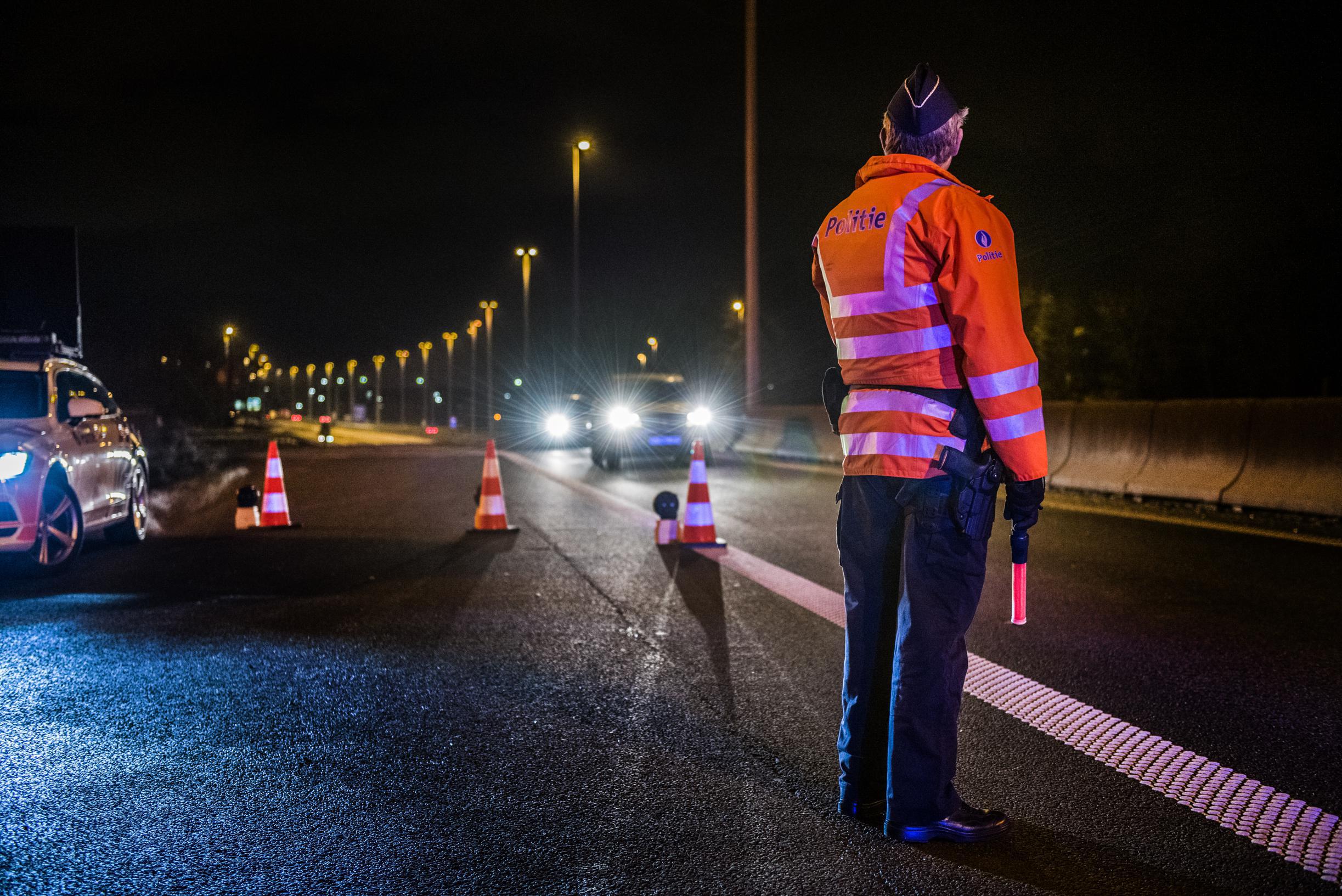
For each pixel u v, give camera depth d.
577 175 35.00
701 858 2.79
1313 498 10.26
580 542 9.23
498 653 5.10
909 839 2.86
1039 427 2.67
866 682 3.00
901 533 2.90
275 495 10.68
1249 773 3.42
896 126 2.91
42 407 8.20
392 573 7.57
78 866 2.76
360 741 3.78
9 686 4.53
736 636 5.45
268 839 2.93
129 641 5.39
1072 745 3.71
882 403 2.85
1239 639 5.33
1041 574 7.27
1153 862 2.75
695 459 8.96
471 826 3.02
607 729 3.90
